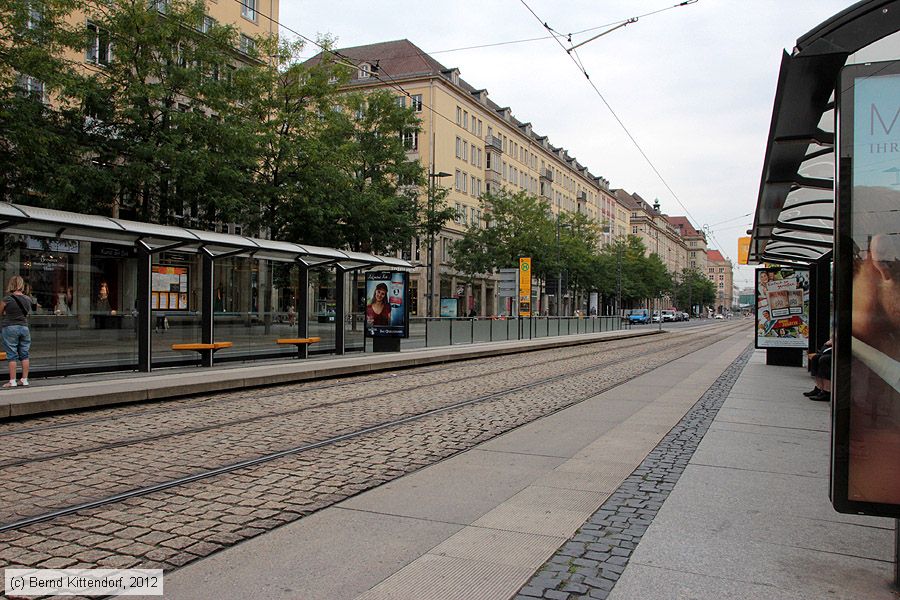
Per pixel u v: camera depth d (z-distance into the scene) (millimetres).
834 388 3797
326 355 20625
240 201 22125
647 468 6863
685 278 140875
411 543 4699
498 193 54531
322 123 26219
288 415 10250
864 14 3889
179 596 3850
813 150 6773
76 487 6113
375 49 66062
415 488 6152
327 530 4984
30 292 12656
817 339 15055
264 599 3807
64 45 19344
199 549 4582
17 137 16922
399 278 22141
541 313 76188
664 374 17109
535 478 6508
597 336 40406
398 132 33969
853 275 3725
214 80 22297
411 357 19969
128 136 20578
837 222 3758
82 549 4590
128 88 20188
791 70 4543
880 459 3717
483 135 67938
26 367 11820
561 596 3836
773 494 5887
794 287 19578
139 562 4352
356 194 28250
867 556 4434
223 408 10922
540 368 18969
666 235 160125
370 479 6465
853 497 3758
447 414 10445
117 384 12070
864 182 3707
